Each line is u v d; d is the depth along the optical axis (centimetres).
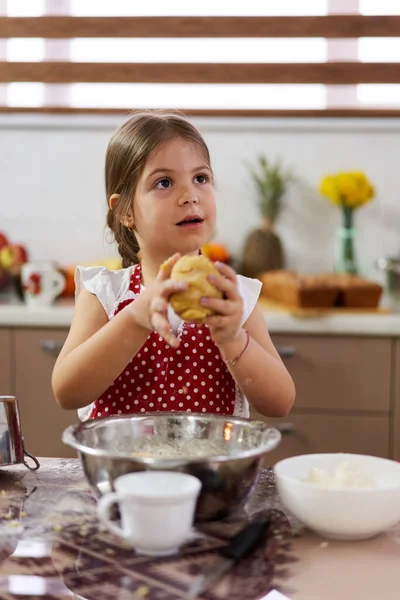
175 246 126
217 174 277
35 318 228
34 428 230
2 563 72
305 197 276
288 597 66
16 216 284
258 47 267
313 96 274
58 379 119
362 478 85
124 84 275
